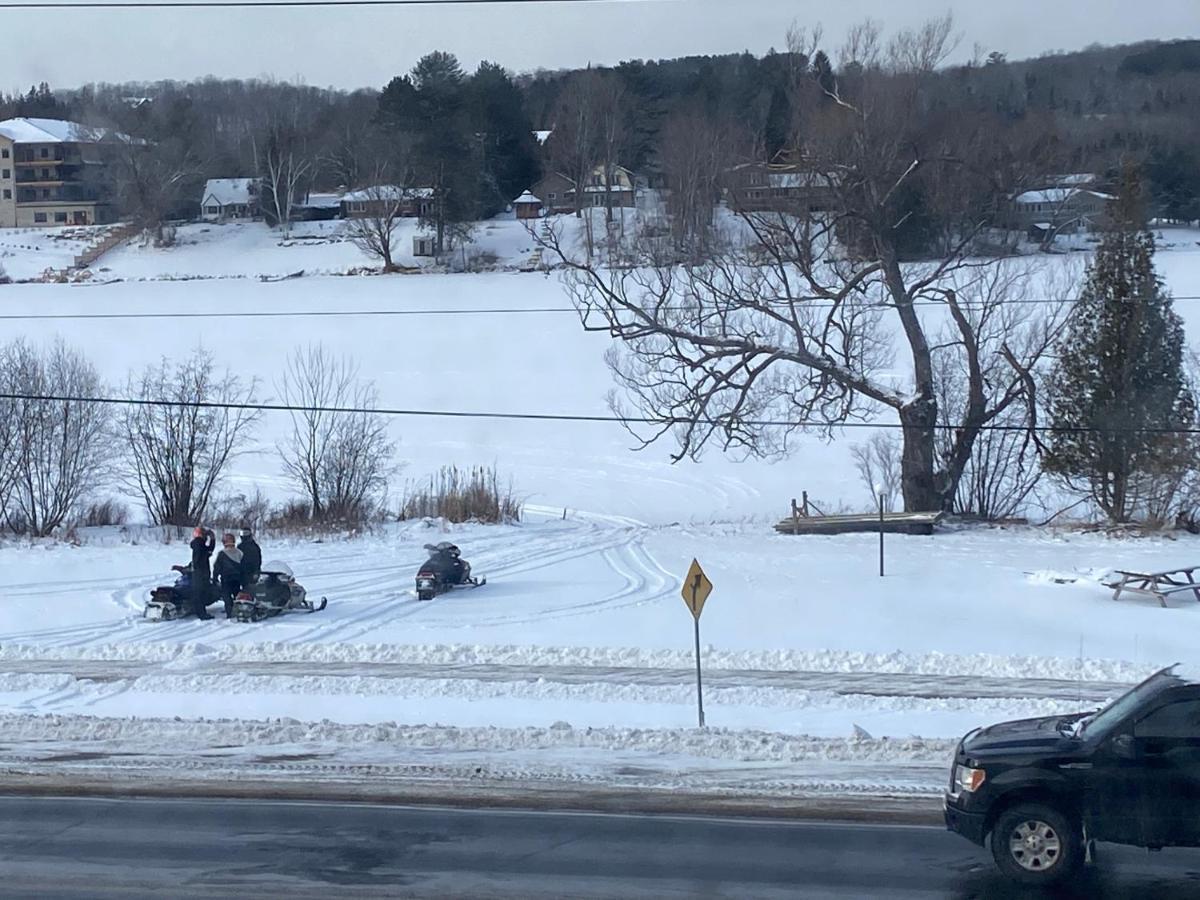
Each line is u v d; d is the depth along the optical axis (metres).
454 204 101.88
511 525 38.44
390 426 56.12
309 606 26.44
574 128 108.56
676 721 17.67
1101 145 67.00
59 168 131.38
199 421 39.25
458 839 12.41
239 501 40.41
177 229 120.31
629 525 38.97
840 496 43.44
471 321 77.62
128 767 15.11
